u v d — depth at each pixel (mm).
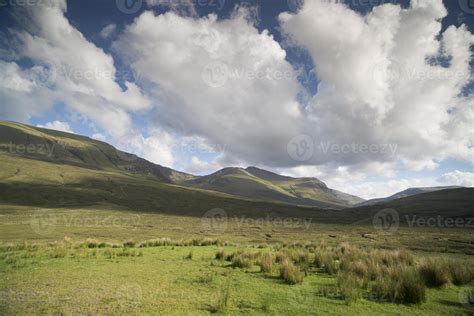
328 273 12828
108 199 114188
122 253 18047
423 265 11055
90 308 7973
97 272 12586
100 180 148000
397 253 14539
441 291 9742
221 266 14398
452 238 35438
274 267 14117
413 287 8594
